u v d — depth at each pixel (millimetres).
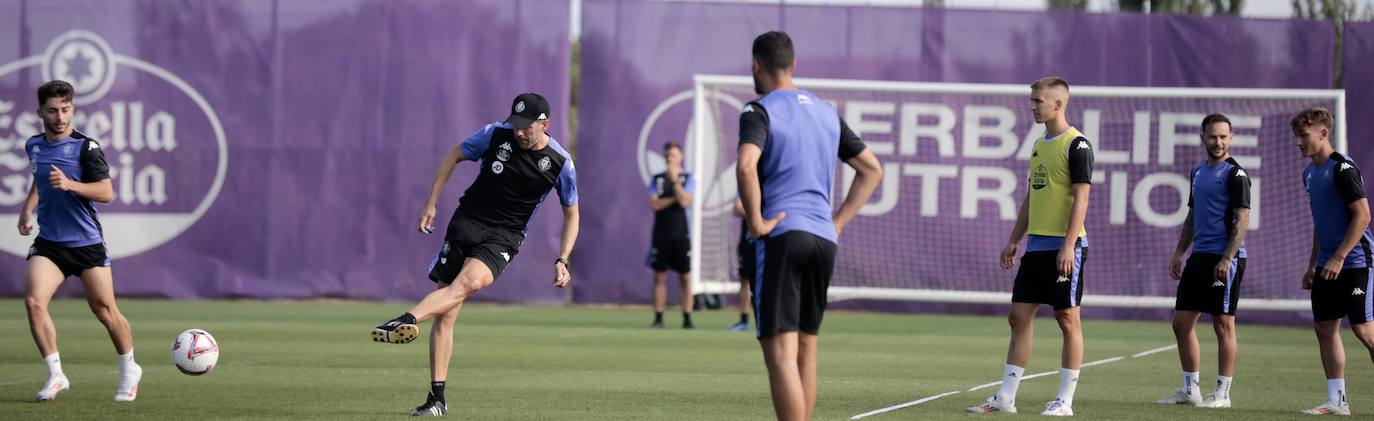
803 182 19297
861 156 20219
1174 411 27969
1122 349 45156
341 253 64438
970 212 62750
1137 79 62281
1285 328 59562
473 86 63781
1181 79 62125
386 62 64250
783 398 18922
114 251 64875
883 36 63000
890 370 36594
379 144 64250
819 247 19234
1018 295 27234
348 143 64500
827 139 19578
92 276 26906
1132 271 61844
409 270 64062
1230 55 61781
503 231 25672
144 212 65062
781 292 19000
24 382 30578
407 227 64062
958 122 62750
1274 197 60469
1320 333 28328
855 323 56969
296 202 64625
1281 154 60375
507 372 34562
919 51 62938
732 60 62938
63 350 38594
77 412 25609
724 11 63000
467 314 58125
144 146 65062
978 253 62781
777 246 19016
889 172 62969
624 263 63188
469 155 26062
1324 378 35875
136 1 65000
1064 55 62531
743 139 18828
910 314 63219
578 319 55719
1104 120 62062
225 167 64875
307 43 64688
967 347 44656
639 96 63062
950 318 60719
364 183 64312
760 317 19172
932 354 41844
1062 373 26922
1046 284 26750
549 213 63500
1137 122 61750
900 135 62969
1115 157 62000
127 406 26672
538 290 63531
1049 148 26891
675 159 52156
